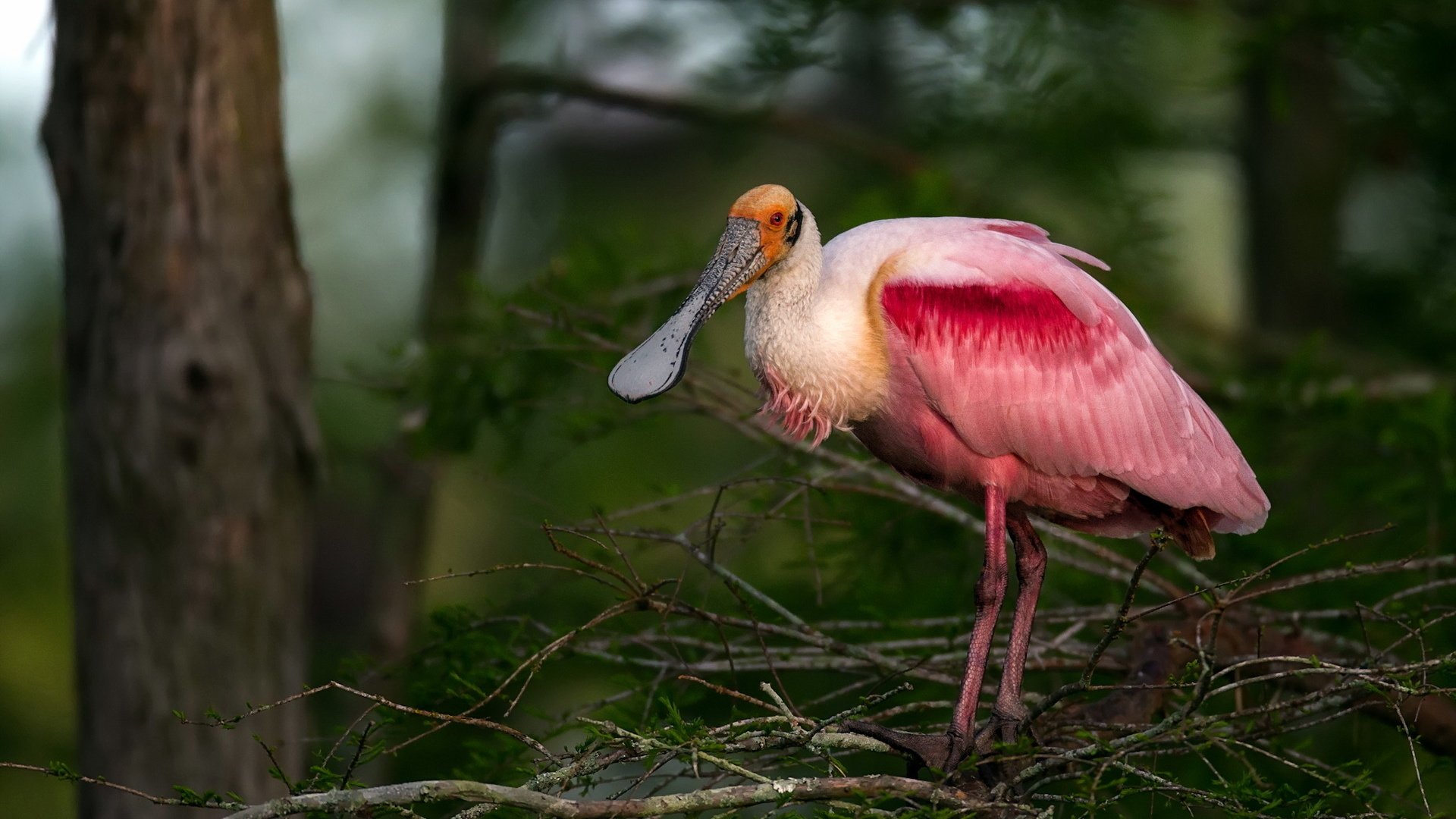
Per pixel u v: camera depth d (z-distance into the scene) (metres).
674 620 9.80
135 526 10.50
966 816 7.20
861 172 18.23
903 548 11.64
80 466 10.60
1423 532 11.77
